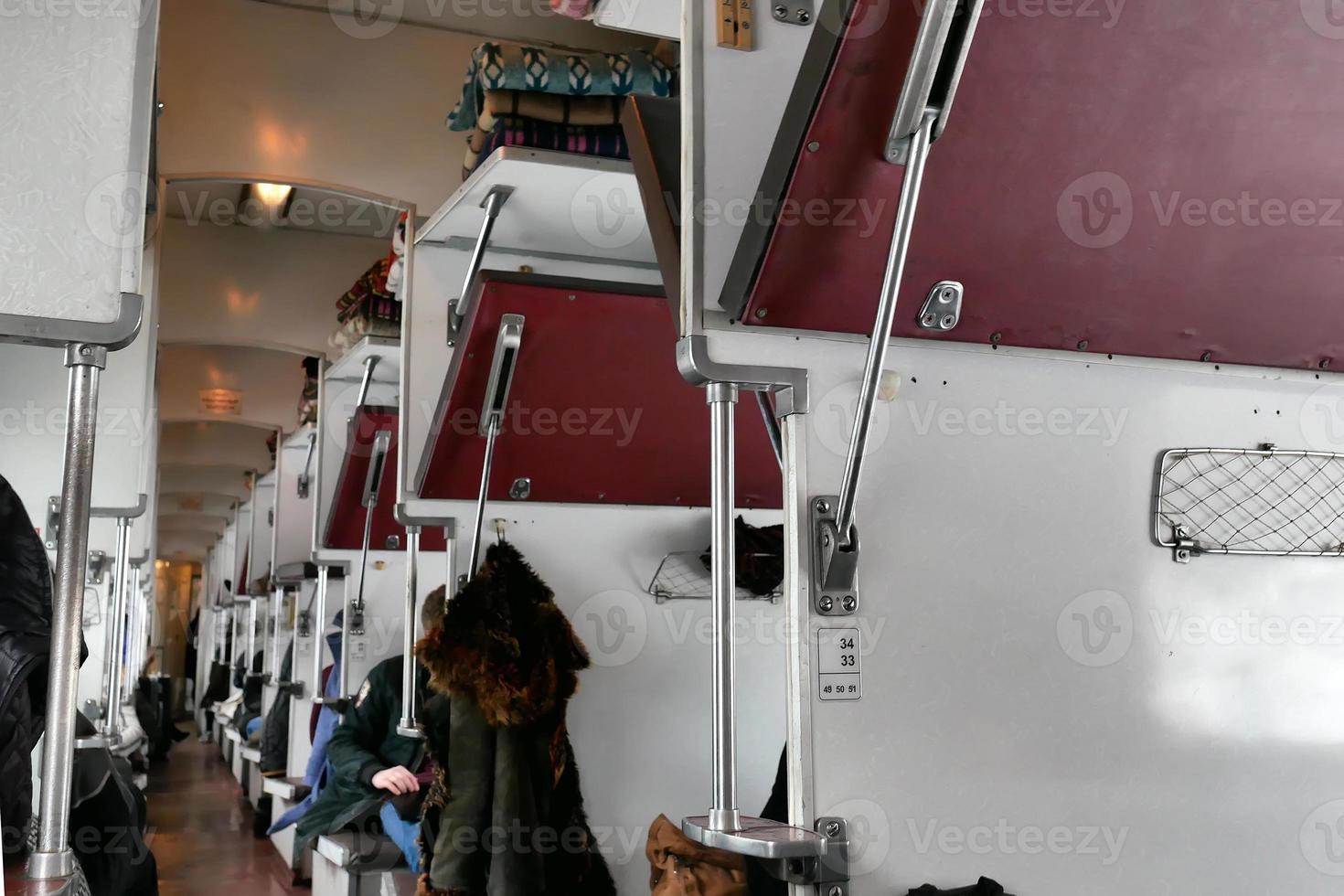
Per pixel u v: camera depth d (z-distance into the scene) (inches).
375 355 191.2
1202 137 61.6
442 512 134.3
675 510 137.9
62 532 63.1
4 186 63.4
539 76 109.1
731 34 64.7
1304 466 76.5
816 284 61.9
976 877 63.2
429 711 119.7
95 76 65.6
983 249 63.1
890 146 57.5
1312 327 73.8
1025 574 67.5
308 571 243.1
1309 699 74.4
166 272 220.4
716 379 62.0
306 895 201.6
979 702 64.9
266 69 160.7
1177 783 69.4
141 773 217.8
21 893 58.3
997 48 55.0
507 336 114.2
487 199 119.2
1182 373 74.4
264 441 363.6
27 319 62.5
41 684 71.7
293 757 238.4
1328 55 59.0
